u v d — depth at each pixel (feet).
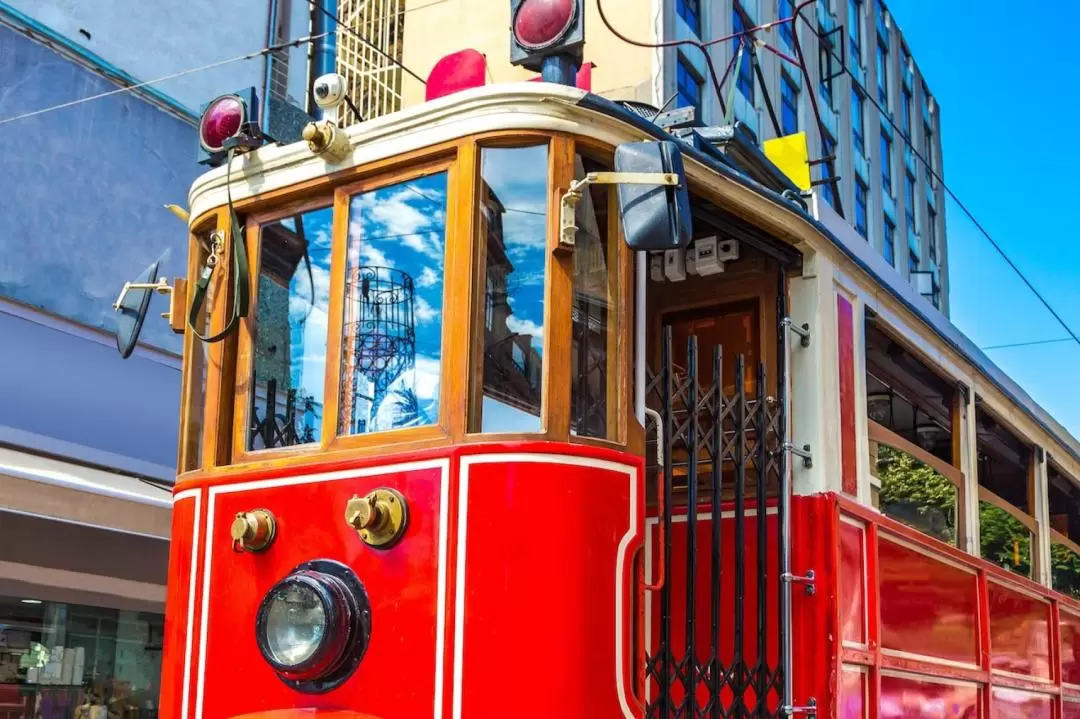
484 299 11.94
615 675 11.30
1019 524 24.04
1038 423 25.26
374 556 11.73
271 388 13.30
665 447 13.65
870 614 15.58
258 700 12.18
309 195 13.47
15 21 28.02
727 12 68.13
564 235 11.75
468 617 11.00
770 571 15.31
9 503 23.39
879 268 18.53
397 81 50.42
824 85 89.35
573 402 11.75
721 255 16.26
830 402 15.61
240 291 13.39
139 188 30.99
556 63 13.30
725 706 15.10
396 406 12.22
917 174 120.26
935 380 20.35
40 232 28.19
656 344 17.34
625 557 11.66
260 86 34.81
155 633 29.32
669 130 14.42
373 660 11.48
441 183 12.43
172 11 32.32
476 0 53.01
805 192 16.78
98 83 30.07
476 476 11.30
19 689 25.34
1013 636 21.77
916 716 16.75
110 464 28.73
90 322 29.17
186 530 13.47
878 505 16.96
